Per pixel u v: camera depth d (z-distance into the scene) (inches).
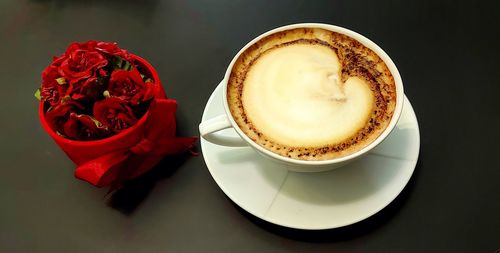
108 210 13.4
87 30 17.0
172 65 15.9
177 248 12.7
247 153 13.0
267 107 11.9
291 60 12.6
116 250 12.8
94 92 11.8
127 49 16.4
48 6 17.5
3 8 17.4
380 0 16.7
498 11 16.1
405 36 15.9
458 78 14.8
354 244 12.4
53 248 12.9
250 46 12.8
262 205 12.2
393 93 11.8
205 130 11.6
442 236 12.3
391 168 12.4
